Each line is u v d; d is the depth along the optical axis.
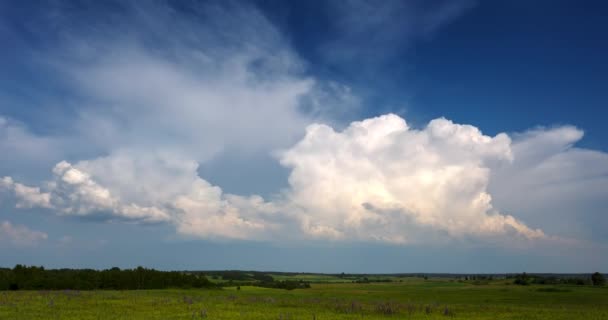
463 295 119.94
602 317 53.38
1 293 81.81
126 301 62.16
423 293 132.00
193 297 77.31
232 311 51.56
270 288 156.88
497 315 54.88
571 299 101.81
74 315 44.31
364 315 51.22
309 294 118.00
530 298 105.50
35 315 43.25
